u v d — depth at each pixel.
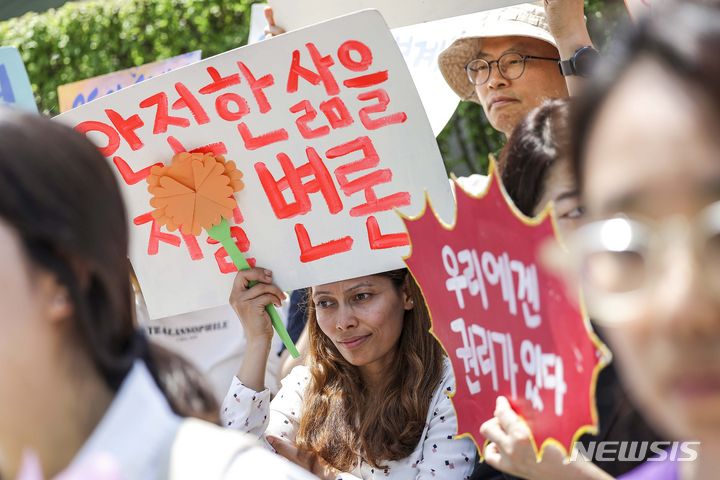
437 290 1.57
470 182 2.61
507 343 1.42
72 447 1.11
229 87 2.25
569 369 1.27
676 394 0.79
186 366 1.22
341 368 2.37
